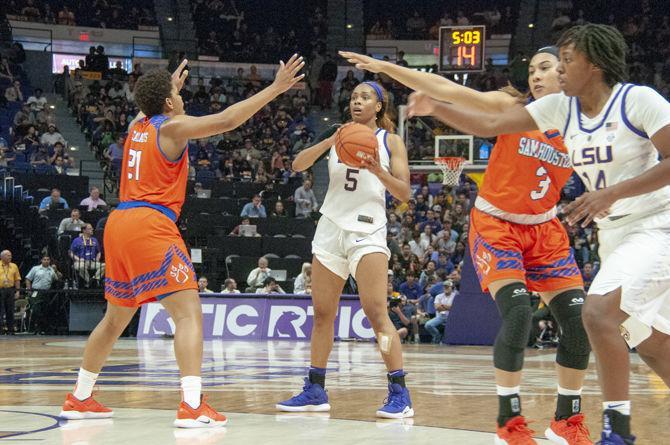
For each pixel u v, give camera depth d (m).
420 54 28.52
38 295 14.99
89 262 15.16
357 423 4.05
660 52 26.16
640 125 3.02
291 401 4.56
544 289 3.63
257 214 17.39
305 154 4.77
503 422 3.36
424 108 3.08
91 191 17.11
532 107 3.22
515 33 28.22
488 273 3.55
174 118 4.10
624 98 3.05
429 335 14.42
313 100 25.84
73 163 21.12
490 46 28.34
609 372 2.97
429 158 17.06
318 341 4.61
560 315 3.60
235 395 5.34
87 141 22.34
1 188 17.20
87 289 15.00
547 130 3.31
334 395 5.40
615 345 2.95
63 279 15.28
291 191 19.09
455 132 15.66
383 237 4.62
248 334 13.73
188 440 3.46
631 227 3.14
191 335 3.96
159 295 4.02
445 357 10.02
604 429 2.99
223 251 16.09
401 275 15.60
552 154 3.57
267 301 13.84
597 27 3.06
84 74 24.34
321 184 22.97
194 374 3.93
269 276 14.73
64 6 26.97
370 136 4.29
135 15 27.28
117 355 9.53
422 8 29.27
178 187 4.15
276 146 22.67
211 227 16.92
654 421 4.26
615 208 3.15
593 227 16.53
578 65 3.07
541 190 3.59
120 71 24.52
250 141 21.94
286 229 16.98
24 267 16.31
